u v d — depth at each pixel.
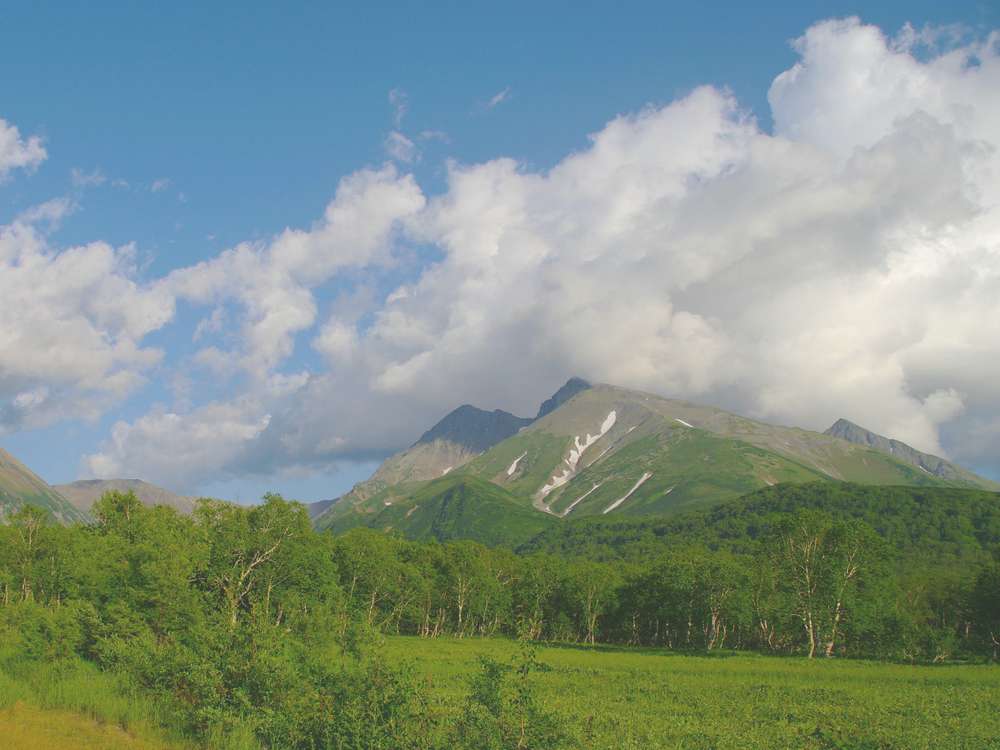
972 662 98.50
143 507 83.44
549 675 69.56
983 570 115.56
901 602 124.62
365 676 23.31
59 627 36.03
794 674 71.62
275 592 83.69
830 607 104.94
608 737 33.66
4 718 26.45
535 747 20.52
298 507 88.62
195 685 26.61
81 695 28.77
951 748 34.06
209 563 75.69
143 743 24.36
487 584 152.00
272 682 25.50
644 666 80.00
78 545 74.62
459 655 86.38
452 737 21.08
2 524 87.12
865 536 110.00
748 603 125.81
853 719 42.50
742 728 39.03
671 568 135.88
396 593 136.12
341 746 21.50
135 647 31.92
